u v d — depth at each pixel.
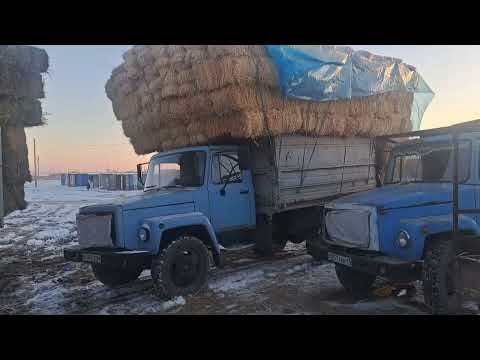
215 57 5.73
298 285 5.62
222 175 6.21
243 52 5.66
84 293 5.62
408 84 8.40
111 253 4.89
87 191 37.97
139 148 7.49
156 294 5.03
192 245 5.21
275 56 5.87
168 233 5.23
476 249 4.28
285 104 6.22
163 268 4.92
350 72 6.86
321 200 7.24
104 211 5.23
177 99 6.25
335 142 7.42
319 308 4.61
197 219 5.38
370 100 7.63
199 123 6.19
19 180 7.19
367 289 5.24
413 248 4.03
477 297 3.81
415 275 4.10
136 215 5.17
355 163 7.83
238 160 6.12
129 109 7.24
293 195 6.71
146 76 6.76
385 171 5.84
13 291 5.82
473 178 4.67
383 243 4.22
